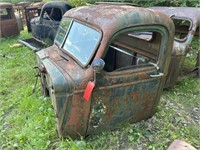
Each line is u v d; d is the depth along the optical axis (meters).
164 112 3.59
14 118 3.52
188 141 3.02
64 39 3.12
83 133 2.88
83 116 2.70
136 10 2.62
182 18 4.12
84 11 3.00
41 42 6.27
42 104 3.74
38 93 4.16
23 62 5.76
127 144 2.96
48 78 2.86
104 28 2.50
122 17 2.51
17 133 3.19
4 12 7.91
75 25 3.03
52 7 5.93
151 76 2.87
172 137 3.09
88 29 2.74
